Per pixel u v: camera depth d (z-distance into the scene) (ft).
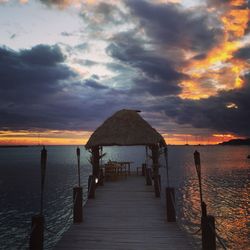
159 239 23.41
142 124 47.34
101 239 23.41
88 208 34.17
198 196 229.66
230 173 372.38
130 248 21.52
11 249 124.26
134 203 36.73
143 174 66.03
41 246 18.75
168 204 28.68
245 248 129.90
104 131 46.80
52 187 269.85
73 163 613.52
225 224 162.61
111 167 59.36
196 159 19.93
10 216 175.22
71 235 24.40
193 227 155.02
